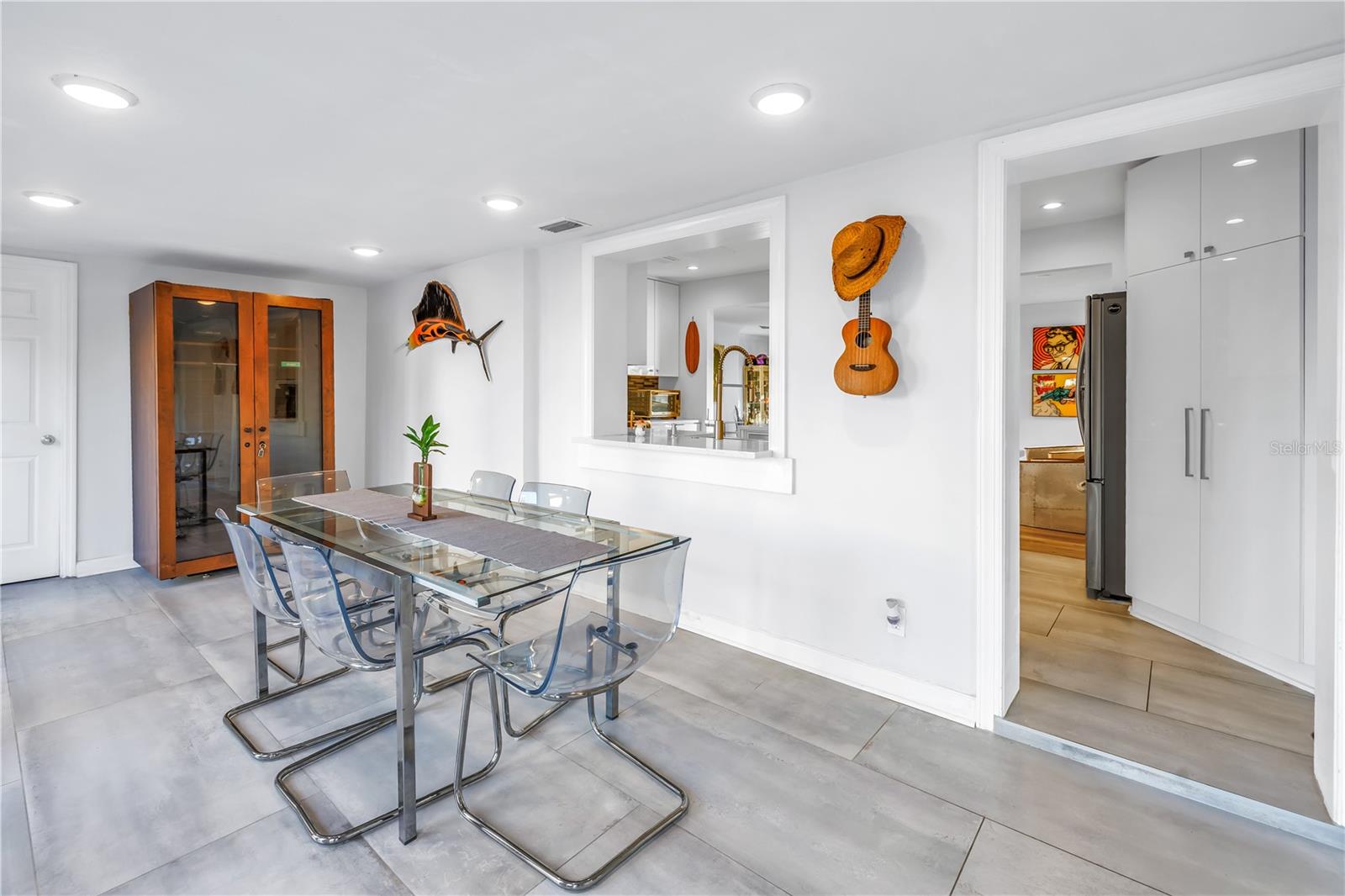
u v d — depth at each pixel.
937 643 2.38
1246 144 2.66
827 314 2.62
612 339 3.71
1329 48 1.64
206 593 3.79
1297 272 2.49
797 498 2.75
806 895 1.54
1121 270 3.87
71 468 4.00
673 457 3.22
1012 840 1.72
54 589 3.80
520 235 3.58
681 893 1.55
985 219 2.18
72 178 2.62
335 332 5.15
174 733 2.25
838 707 2.45
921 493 2.39
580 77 1.80
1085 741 2.13
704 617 3.15
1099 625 3.25
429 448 2.49
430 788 1.95
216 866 1.62
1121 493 3.55
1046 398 6.57
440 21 1.51
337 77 1.79
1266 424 2.62
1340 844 1.69
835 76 1.80
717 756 2.12
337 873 1.61
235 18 1.48
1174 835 1.74
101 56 1.66
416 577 1.75
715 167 2.52
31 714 2.37
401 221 3.29
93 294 4.07
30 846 1.67
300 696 2.54
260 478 4.27
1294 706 2.38
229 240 3.65
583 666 1.77
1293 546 2.54
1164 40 1.61
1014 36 1.59
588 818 1.82
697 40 1.60
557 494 2.87
